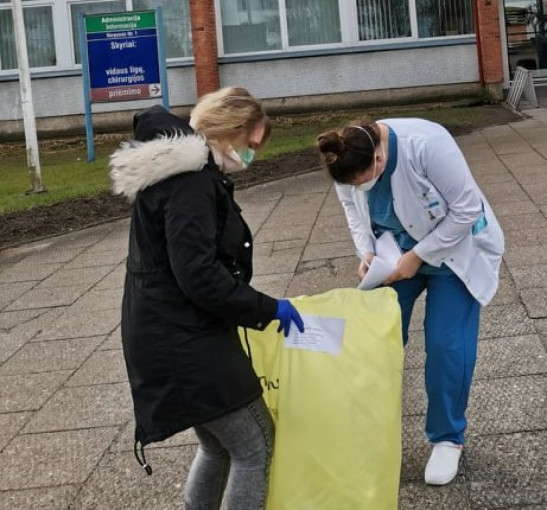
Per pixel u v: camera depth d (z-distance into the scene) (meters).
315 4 18.12
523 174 9.05
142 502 3.49
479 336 4.70
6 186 12.11
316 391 2.61
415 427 3.77
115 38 13.38
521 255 6.11
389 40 18.02
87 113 13.90
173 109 18.28
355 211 3.47
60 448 4.07
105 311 6.30
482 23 17.34
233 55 18.17
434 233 3.16
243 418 2.56
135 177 2.45
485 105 17.06
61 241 8.79
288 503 2.59
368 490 2.56
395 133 3.13
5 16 18.42
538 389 3.94
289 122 17.38
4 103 18.34
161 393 2.49
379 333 2.68
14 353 5.59
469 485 3.22
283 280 6.37
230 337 2.57
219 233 2.51
